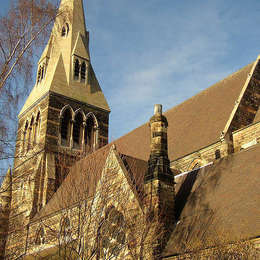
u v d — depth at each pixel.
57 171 62.28
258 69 45.84
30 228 46.94
